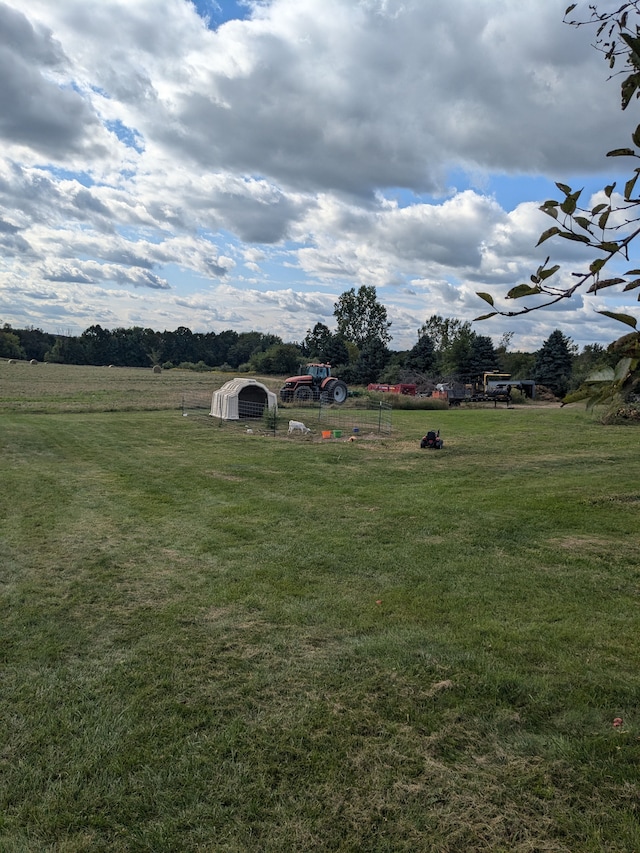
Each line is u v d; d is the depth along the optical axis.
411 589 4.99
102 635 4.08
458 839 2.27
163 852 2.21
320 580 5.21
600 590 5.02
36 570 5.41
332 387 29.31
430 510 7.86
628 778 2.59
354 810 2.42
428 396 35.38
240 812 2.41
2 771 2.67
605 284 1.40
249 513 7.64
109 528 6.85
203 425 18.69
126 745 2.84
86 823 2.36
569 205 1.36
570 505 8.12
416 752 2.79
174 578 5.24
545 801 2.46
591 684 3.38
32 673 3.54
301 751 2.80
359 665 3.64
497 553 6.06
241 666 3.64
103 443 14.24
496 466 11.66
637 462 12.17
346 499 8.55
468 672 3.53
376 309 76.81
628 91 1.53
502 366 55.62
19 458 11.88
